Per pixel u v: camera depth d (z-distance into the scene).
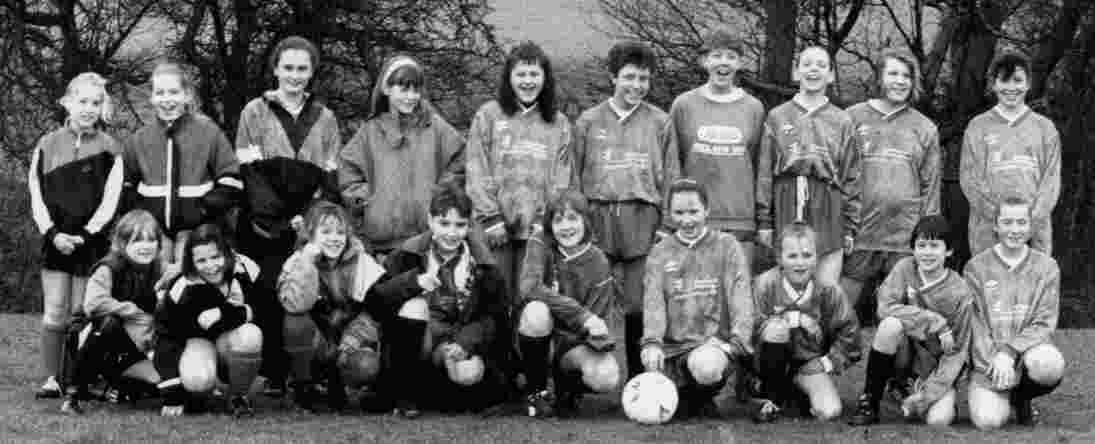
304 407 8.15
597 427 7.69
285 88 8.68
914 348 8.34
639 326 8.84
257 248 8.36
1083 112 20.12
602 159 8.85
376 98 8.87
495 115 8.76
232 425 7.55
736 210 8.98
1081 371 10.56
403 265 8.05
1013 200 8.16
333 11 20.72
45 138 8.66
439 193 7.94
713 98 9.11
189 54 20.64
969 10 17.70
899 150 9.24
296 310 7.90
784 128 9.01
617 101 8.95
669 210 8.25
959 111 18.83
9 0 19.42
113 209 8.48
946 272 8.12
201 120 8.66
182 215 8.46
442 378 8.02
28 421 7.57
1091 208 20.58
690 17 19.92
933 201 9.31
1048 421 8.21
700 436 7.41
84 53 20.11
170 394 7.84
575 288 8.20
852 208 9.12
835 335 8.20
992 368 7.88
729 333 8.18
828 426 7.79
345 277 8.05
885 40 18.84
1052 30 18.56
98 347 7.93
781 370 8.03
